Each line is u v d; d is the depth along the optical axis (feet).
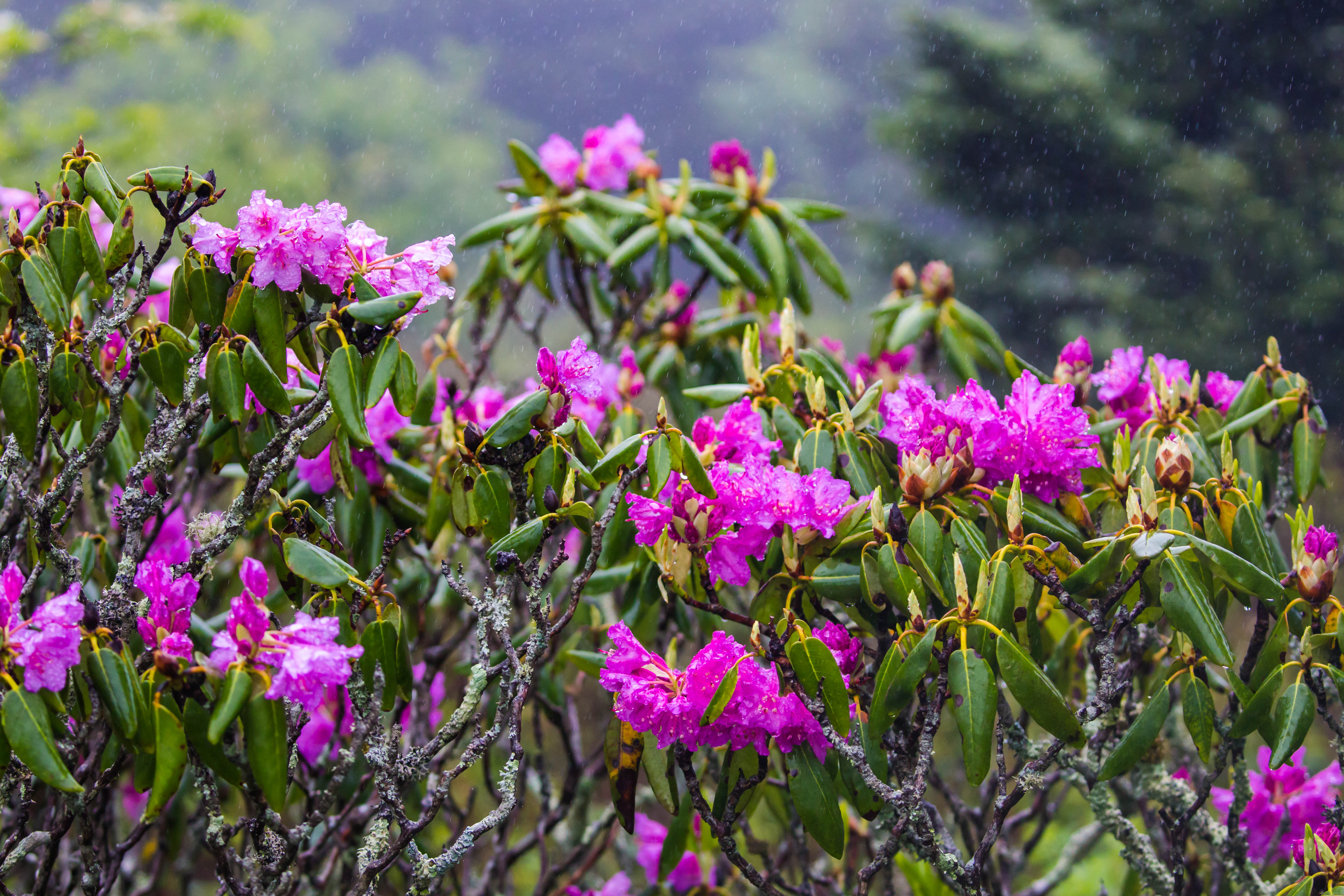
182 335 11.09
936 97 48.93
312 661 10.62
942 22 49.65
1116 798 12.57
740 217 13.20
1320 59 44.93
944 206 49.65
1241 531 11.25
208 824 11.19
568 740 12.52
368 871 10.98
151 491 11.96
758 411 11.57
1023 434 11.17
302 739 12.21
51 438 11.31
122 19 32.32
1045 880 12.55
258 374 10.94
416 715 12.38
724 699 10.87
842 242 63.46
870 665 11.43
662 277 13.03
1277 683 11.09
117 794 12.91
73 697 11.07
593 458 11.41
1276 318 42.75
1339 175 44.11
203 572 11.03
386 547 11.13
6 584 10.64
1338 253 42.93
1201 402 12.11
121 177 32.01
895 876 13.39
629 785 11.19
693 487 11.10
